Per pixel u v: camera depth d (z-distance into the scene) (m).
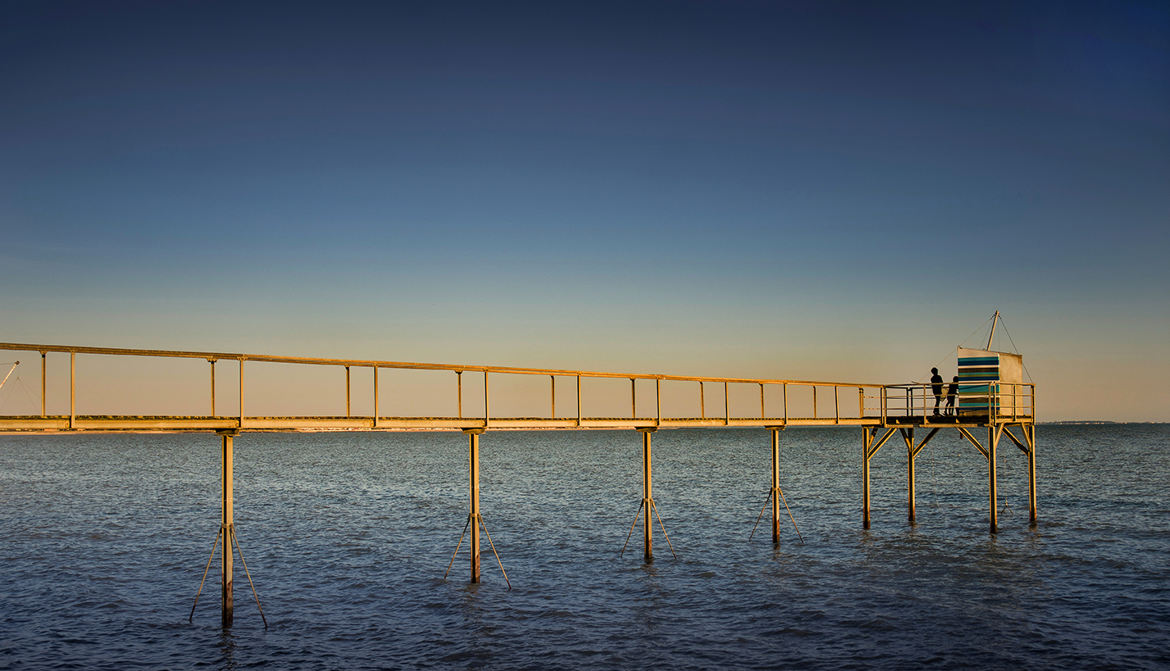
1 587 27.22
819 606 24.36
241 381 19.59
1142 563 29.70
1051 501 47.59
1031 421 37.31
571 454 123.69
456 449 154.38
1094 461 86.44
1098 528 37.38
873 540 34.69
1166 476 64.81
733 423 30.98
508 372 24.53
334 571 29.44
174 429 18.44
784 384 33.00
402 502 50.06
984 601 24.77
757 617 23.33
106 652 20.58
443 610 24.20
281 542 35.34
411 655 20.31
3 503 50.50
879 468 78.06
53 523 41.22
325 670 19.25
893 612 23.66
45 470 85.38
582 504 48.12
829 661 19.72
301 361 20.39
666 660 19.86
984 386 35.47
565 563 30.44
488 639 21.48
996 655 19.97
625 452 130.50
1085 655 19.88
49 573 29.30
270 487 61.38
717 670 19.16
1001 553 31.73
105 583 27.78
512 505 47.94
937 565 29.70
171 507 47.84
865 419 36.97
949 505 46.12
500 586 26.97
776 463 33.50
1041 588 26.25
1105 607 23.97
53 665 19.59
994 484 35.47
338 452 141.25
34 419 16.55
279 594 26.22
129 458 117.12
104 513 45.16
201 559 31.77
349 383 21.20
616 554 32.06
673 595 25.72
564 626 22.56
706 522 40.19
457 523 40.53
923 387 36.34
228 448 20.17
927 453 110.56
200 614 23.95
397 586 27.09
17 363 16.72
